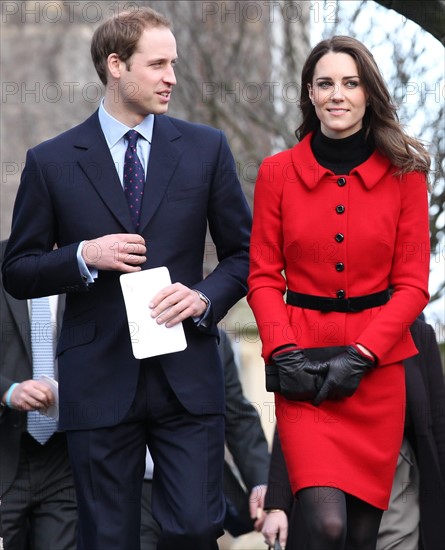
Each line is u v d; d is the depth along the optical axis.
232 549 43.56
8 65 56.69
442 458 21.61
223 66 40.34
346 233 18.33
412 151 18.38
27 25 55.59
